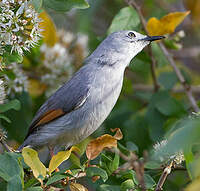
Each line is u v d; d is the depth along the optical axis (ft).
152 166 27.09
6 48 27.02
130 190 24.73
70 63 41.98
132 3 38.70
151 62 40.78
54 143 35.68
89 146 25.76
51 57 41.11
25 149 24.09
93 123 35.04
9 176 23.59
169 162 25.16
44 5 29.30
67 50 42.32
